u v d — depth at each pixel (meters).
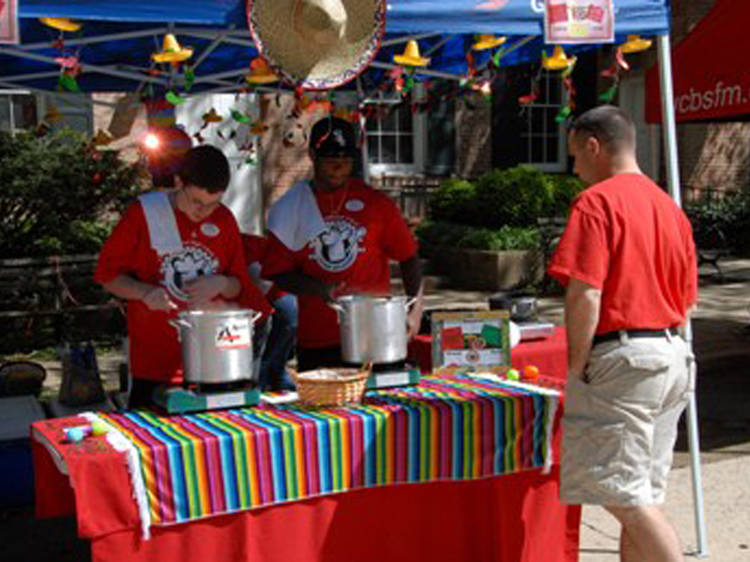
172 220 3.23
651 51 13.14
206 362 3.03
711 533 4.07
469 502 3.32
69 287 8.29
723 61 5.98
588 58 13.59
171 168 4.53
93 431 2.87
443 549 3.29
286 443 2.89
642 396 2.85
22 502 4.52
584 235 2.84
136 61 5.76
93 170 8.60
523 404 3.24
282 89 6.49
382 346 3.22
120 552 2.70
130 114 6.68
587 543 3.99
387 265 3.88
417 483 3.16
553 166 13.70
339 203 3.75
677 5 13.35
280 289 3.71
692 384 3.10
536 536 3.37
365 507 3.11
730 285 10.93
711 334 8.39
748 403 6.50
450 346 3.71
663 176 13.88
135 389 3.34
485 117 13.15
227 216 3.35
